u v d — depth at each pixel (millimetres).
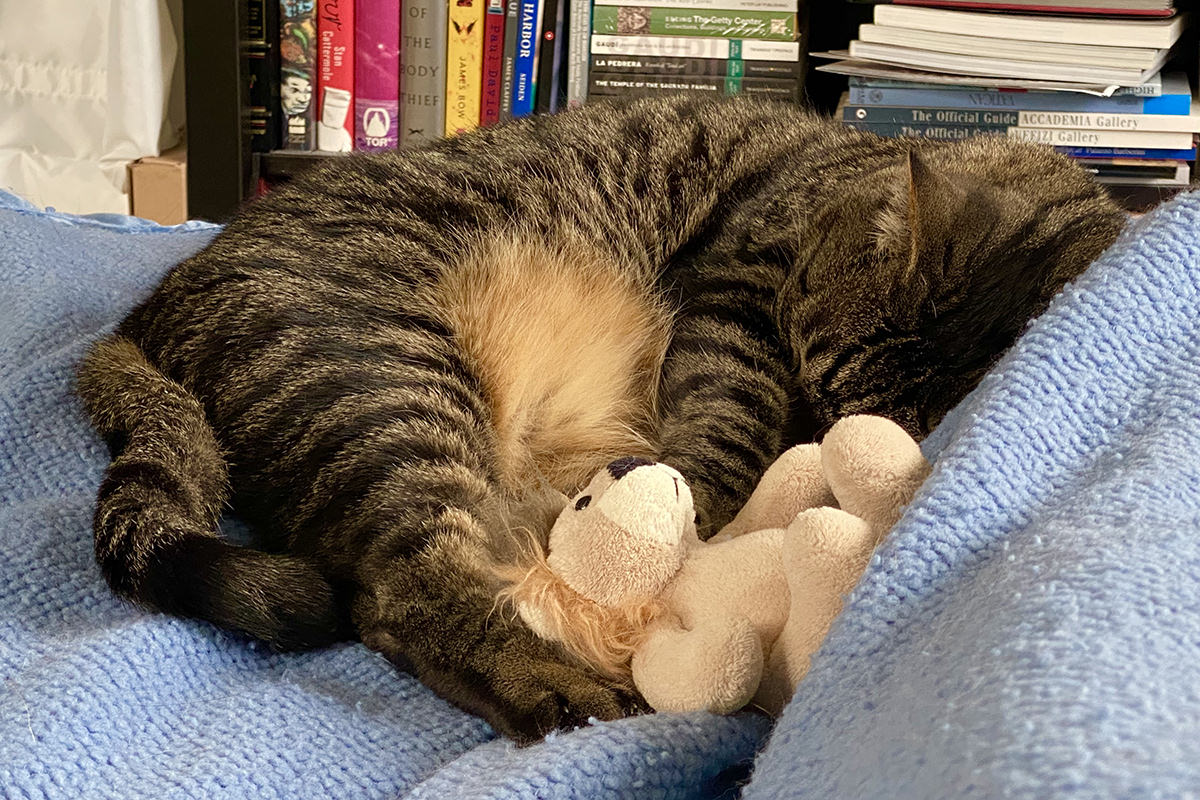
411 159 858
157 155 1458
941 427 613
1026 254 712
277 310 710
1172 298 559
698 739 486
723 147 907
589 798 463
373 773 517
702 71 1379
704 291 813
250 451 676
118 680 540
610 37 1374
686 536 561
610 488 554
